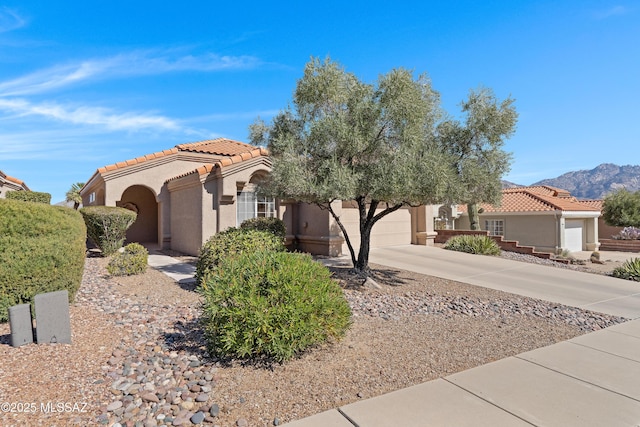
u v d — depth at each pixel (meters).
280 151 10.41
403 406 4.36
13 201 7.02
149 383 4.72
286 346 5.32
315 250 16.75
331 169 9.39
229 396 4.53
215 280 5.90
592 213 27.84
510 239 27.83
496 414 4.23
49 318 5.80
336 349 6.02
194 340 6.27
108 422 3.90
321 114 10.52
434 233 20.64
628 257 23.98
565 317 8.63
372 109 9.73
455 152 11.24
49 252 6.99
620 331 7.62
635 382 5.14
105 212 15.17
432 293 10.53
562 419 4.16
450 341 6.63
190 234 16.44
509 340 6.81
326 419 4.07
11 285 6.61
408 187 9.16
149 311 7.88
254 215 16.30
